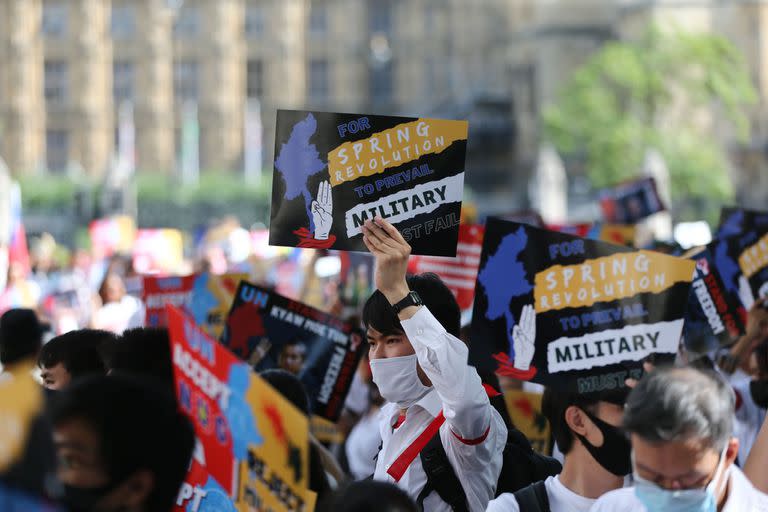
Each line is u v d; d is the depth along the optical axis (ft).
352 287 43.04
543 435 25.43
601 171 212.84
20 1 311.88
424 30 334.85
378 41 335.26
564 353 16.08
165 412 11.87
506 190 314.14
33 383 9.66
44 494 9.49
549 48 302.04
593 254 16.21
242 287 24.16
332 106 332.80
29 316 26.37
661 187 178.09
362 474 31.17
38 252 86.84
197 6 325.01
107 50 319.68
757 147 279.69
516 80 309.63
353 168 18.20
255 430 13.46
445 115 321.32
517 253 16.33
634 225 59.36
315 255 44.86
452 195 18.34
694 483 12.41
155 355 18.48
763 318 24.57
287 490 13.07
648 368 15.47
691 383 12.28
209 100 324.19
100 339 21.56
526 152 305.53
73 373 21.25
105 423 11.41
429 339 16.67
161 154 320.70
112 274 53.88
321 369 24.02
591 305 16.14
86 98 315.58
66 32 316.40
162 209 287.48
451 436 17.31
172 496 11.95
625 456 14.73
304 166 18.16
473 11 333.83
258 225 290.76
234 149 325.42
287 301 24.14
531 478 18.33
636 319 16.02
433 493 17.60
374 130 18.22
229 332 24.06
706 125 279.69
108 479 11.46
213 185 291.58
